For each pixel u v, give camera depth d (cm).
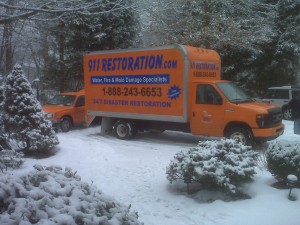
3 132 1023
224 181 663
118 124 1461
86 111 1556
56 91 2370
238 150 713
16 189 362
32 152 1052
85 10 776
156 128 1412
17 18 663
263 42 2225
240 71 2494
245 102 1229
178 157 736
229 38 1997
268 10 2481
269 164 722
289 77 2538
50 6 742
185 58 1245
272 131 1157
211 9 2144
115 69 1441
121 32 2222
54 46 2248
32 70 2908
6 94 1042
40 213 327
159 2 1443
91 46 2261
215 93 1220
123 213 360
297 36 2391
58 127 1586
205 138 1449
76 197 360
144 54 1348
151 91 1338
